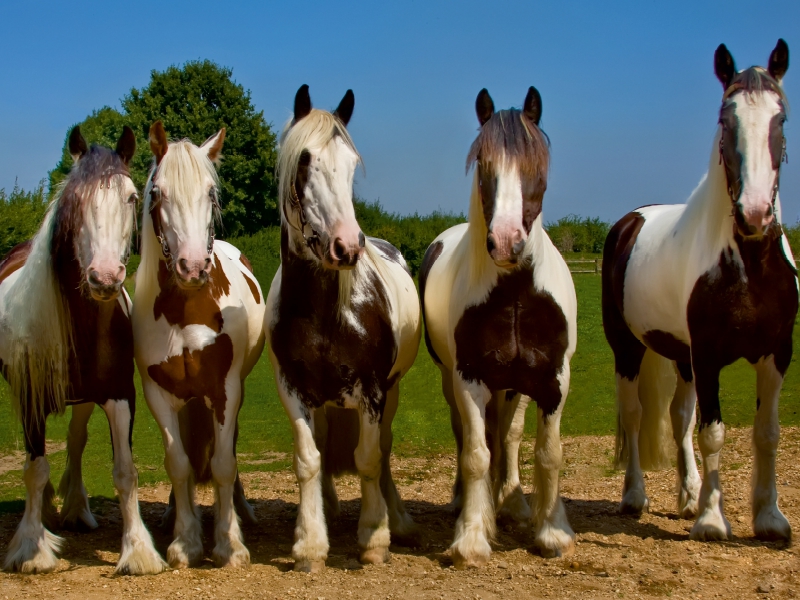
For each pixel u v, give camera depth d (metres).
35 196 17.28
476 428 4.30
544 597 3.67
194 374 4.36
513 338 4.21
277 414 10.05
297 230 4.19
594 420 9.21
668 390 5.42
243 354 4.57
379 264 4.69
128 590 3.92
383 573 4.16
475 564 4.17
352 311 4.26
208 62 29.66
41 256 4.16
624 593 3.68
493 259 3.87
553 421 4.32
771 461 4.52
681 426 5.27
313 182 4.06
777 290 4.28
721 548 4.32
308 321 4.22
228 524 4.42
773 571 3.91
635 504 5.30
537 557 4.34
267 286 20.45
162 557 4.57
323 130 4.11
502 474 5.11
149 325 4.35
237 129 29.08
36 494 4.40
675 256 4.79
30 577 4.15
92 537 5.12
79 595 3.84
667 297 4.86
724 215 4.30
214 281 4.44
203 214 4.14
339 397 4.34
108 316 4.23
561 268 4.46
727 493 5.61
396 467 7.30
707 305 4.38
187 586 3.98
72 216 4.02
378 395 4.40
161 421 4.41
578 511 5.46
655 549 4.39
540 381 4.30
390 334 4.49
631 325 5.31
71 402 4.40
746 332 4.32
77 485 5.34
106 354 4.26
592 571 4.05
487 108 4.46
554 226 36.62
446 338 4.94
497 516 5.05
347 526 5.28
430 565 4.32
